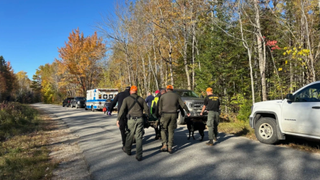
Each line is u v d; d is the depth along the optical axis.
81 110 27.05
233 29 14.06
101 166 4.88
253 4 12.49
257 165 4.47
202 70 15.00
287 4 12.72
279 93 13.52
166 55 25.09
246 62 16.91
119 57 28.72
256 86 17.72
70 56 38.62
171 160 5.05
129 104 5.39
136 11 22.14
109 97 24.02
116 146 6.74
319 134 4.91
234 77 14.17
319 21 12.04
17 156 5.77
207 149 5.88
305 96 5.46
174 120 5.70
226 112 14.49
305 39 11.87
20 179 4.21
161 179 3.97
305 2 11.12
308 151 5.33
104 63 34.94
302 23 11.62
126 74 35.06
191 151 5.73
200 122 7.07
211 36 15.01
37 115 17.17
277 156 5.00
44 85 73.12
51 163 5.23
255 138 7.02
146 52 25.38
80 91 49.56
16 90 72.62
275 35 14.98
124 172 4.43
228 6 12.43
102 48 33.59
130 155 5.62
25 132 10.05
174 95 5.79
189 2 16.23
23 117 13.14
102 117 16.48
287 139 6.70
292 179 3.75
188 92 12.18
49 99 68.69
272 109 6.11
